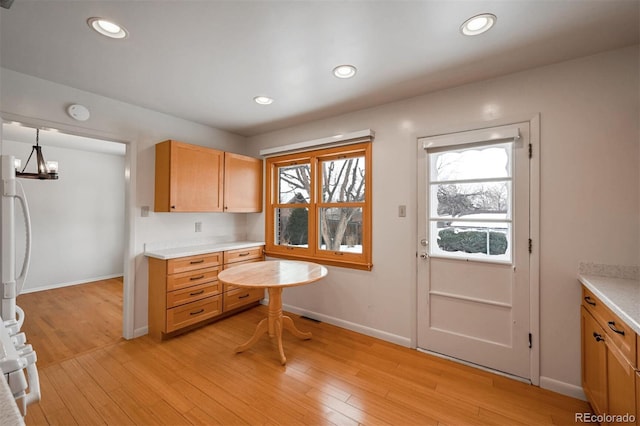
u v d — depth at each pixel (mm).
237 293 3430
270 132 3768
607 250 1867
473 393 1981
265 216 3805
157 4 1452
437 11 1502
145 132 2936
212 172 3256
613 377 1435
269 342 2744
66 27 1636
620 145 1841
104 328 3057
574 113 1961
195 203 3084
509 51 1876
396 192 2719
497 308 2248
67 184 4809
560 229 2000
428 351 2547
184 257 2879
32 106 2236
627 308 1299
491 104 2252
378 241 2828
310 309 3363
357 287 2979
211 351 2559
